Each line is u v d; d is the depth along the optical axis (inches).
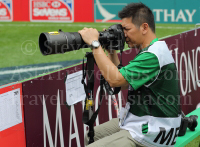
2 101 323.9
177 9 1883.6
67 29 1820.9
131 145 323.3
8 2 1985.7
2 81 956.6
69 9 1990.7
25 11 1993.1
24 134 358.6
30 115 363.6
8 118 334.0
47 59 1229.7
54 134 400.8
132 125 330.0
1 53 1314.0
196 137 504.4
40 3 1982.0
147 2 1924.2
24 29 1798.7
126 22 334.0
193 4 1840.6
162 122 327.3
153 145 326.6
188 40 633.6
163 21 1920.5
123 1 1968.5
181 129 438.9
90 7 1999.3
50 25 1909.4
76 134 442.0
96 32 324.2
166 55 321.4
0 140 325.1
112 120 404.8
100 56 316.5
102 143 327.3
